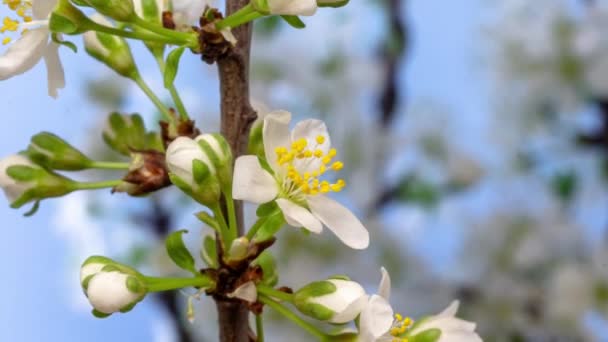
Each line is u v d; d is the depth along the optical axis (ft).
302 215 1.02
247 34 1.06
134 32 1.04
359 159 2.04
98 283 1.02
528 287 1.96
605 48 1.86
